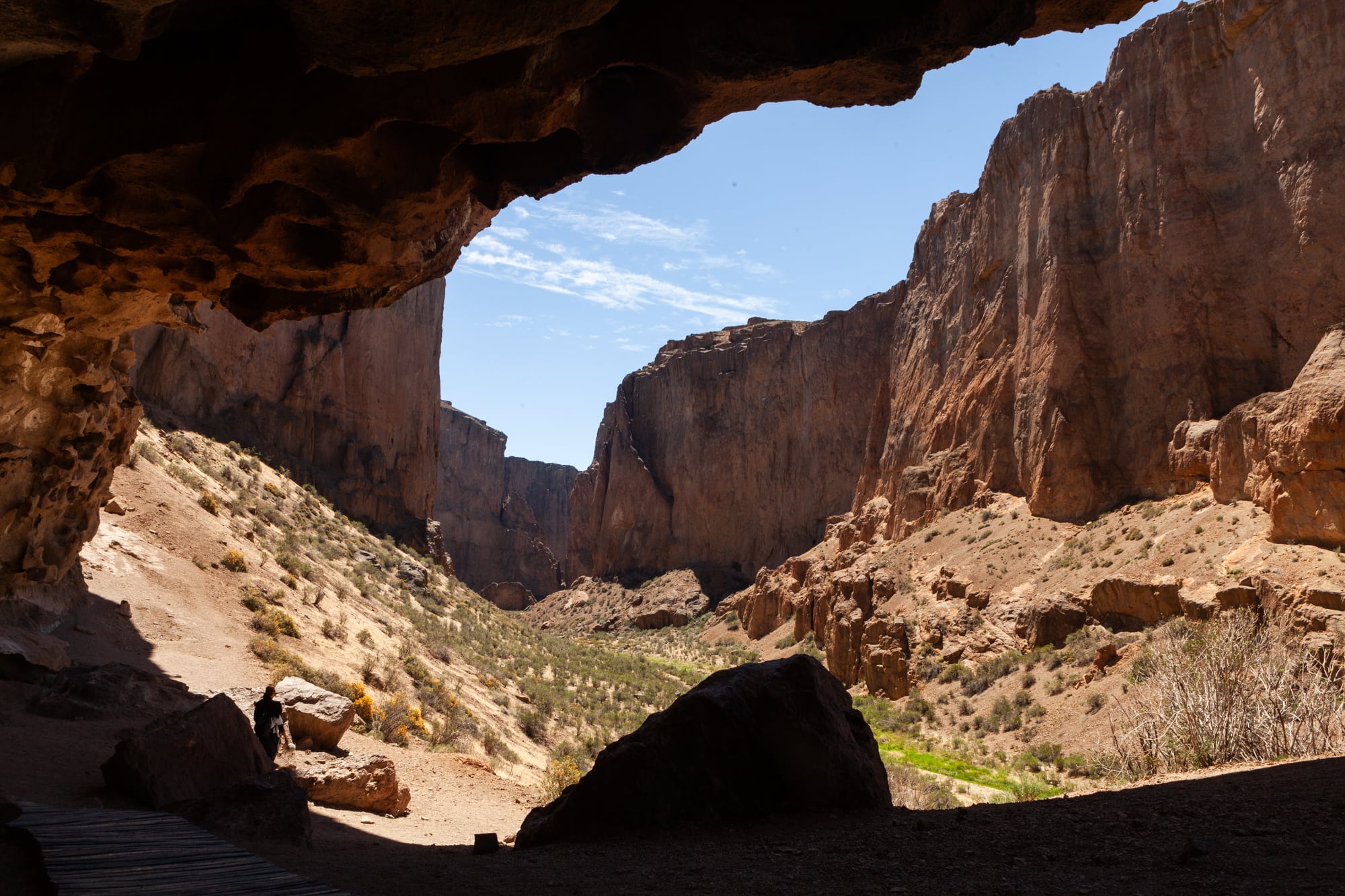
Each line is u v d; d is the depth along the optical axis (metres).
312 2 6.46
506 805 18.31
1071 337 47.88
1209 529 35.41
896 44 8.29
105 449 20.11
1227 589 28.34
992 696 37.31
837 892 5.57
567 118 9.32
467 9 6.64
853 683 47.50
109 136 8.48
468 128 8.55
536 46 8.09
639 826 8.80
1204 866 5.15
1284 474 30.91
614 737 31.62
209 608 24.50
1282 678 11.67
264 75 8.17
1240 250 41.53
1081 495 45.91
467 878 7.03
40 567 19.41
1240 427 36.38
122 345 19.70
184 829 8.10
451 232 12.02
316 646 25.64
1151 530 39.19
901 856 6.53
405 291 12.76
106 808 10.25
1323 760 8.93
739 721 9.11
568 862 7.52
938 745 33.88
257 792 10.14
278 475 48.81
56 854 6.86
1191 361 42.38
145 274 11.73
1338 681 11.55
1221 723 11.38
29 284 12.58
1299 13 39.12
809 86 9.31
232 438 49.00
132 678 16.83
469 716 26.70
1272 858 5.12
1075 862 5.77
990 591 44.84
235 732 12.34
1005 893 5.10
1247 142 41.75
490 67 8.12
